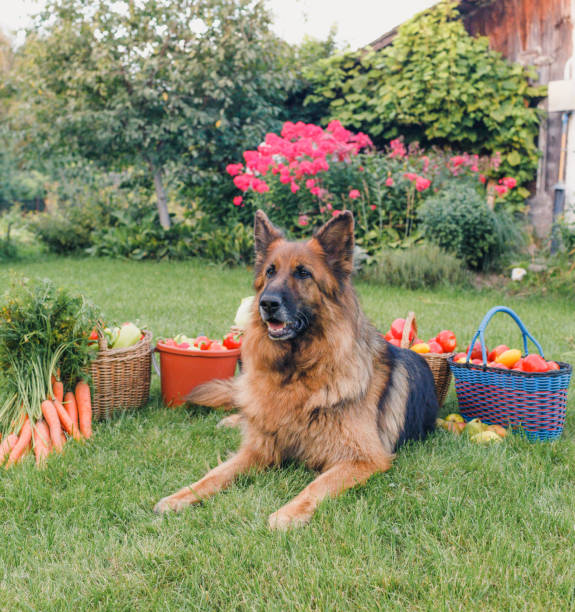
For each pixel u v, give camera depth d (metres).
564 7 11.12
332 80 13.27
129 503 2.84
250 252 11.83
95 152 13.09
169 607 2.08
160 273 10.77
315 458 3.26
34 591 2.18
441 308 7.89
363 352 3.31
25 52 12.85
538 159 11.91
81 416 3.73
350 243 3.30
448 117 12.02
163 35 12.09
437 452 3.49
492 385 3.79
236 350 4.43
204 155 13.13
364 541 2.48
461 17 12.52
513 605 2.05
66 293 3.87
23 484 2.97
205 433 3.87
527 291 9.29
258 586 2.17
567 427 3.96
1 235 15.87
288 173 10.16
